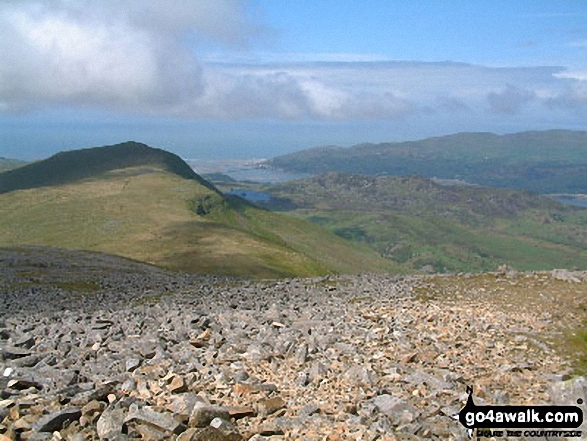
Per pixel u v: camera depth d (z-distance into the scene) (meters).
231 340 20.20
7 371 14.78
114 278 59.06
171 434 11.62
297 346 19.22
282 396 14.77
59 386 14.09
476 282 38.53
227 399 14.15
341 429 12.52
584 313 29.38
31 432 11.40
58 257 83.56
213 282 52.78
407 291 36.38
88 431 11.69
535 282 37.16
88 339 19.89
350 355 18.98
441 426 13.57
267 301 34.81
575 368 19.83
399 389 15.84
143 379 14.95
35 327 23.84
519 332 24.19
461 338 22.62
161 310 29.45
